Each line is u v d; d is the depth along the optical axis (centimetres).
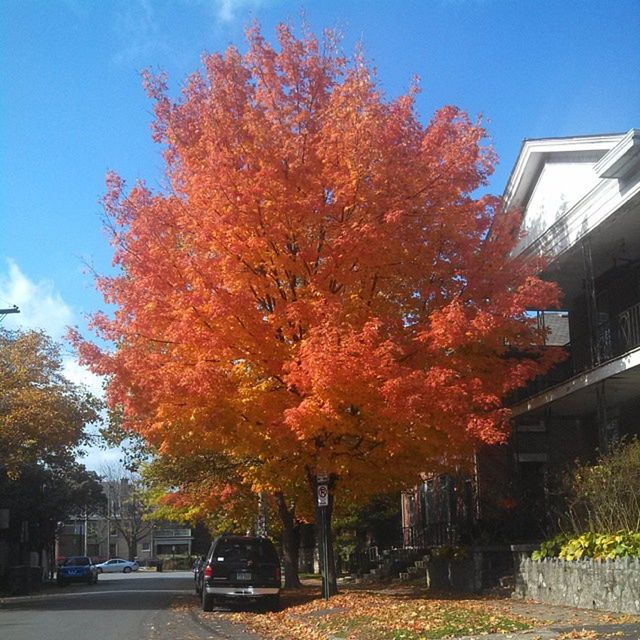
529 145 1984
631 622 1148
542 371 1609
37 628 1634
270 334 1553
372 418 1527
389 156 1526
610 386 1898
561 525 1733
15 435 2578
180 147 1642
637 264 1995
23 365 2647
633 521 1433
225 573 1909
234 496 2780
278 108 1586
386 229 1509
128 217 1655
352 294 1612
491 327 1456
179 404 1555
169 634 1475
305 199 1502
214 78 1612
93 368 1588
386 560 3131
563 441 2395
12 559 4206
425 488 3184
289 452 1636
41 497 4272
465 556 1939
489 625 1188
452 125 1619
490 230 1664
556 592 1478
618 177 1638
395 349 1432
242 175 1535
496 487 2147
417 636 1141
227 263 1529
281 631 1468
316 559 4388
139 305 1595
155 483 2938
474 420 1446
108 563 7488
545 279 2141
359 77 1592
